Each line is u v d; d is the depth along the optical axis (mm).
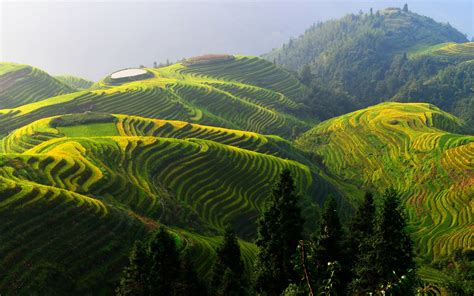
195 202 72312
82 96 142250
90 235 47469
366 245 32656
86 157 72750
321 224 36750
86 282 41781
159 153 82438
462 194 86625
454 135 115625
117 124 107812
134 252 34531
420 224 84000
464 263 60375
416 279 13148
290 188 37125
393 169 111062
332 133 145125
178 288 34594
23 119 122875
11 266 39844
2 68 170875
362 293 28453
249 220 71562
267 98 190125
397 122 136875
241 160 88812
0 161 61281
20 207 47062
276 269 36031
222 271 38250
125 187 66312
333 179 110500
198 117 148125
